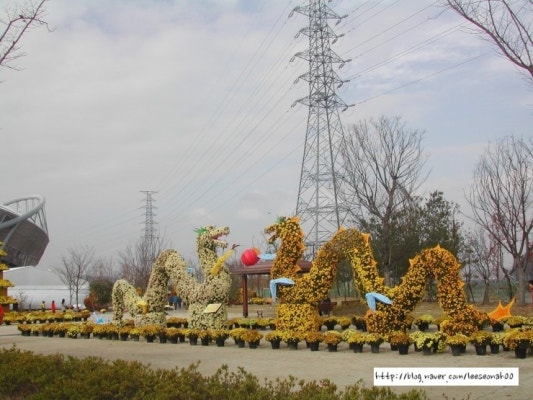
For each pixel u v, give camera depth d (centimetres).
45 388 756
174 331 1653
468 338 1157
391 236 2761
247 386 670
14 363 897
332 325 1844
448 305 1241
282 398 611
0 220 6594
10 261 6681
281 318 1473
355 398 580
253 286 5862
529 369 959
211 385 691
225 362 1188
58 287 5059
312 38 3456
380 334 1274
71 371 836
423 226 2945
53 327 2100
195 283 1733
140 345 1636
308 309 1444
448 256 1273
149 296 1914
